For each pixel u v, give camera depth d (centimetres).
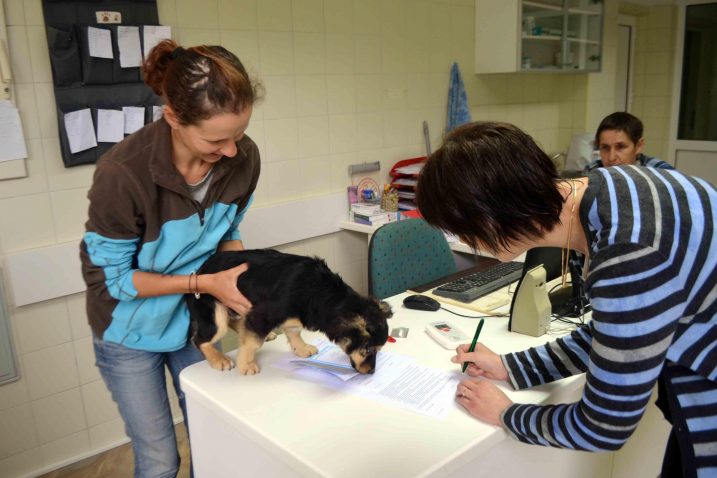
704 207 83
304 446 100
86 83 214
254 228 276
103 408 242
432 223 94
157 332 143
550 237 91
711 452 88
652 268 77
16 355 215
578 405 91
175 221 132
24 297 212
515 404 104
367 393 118
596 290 81
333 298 121
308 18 280
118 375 147
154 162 123
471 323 158
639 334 78
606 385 82
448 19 345
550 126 443
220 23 251
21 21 200
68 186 219
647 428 160
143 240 132
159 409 152
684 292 80
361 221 307
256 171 151
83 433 238
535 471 124
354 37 301
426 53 338
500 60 354
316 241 308
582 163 409
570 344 115
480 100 377
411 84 334
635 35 523
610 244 79
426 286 194
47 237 217
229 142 118
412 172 315
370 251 209
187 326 147
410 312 167
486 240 91
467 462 100
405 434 103
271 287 122
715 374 86
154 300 138
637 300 77
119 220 125
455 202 88
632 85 535
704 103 503
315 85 290
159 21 232
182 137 123
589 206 85
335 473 93
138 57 224
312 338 147
